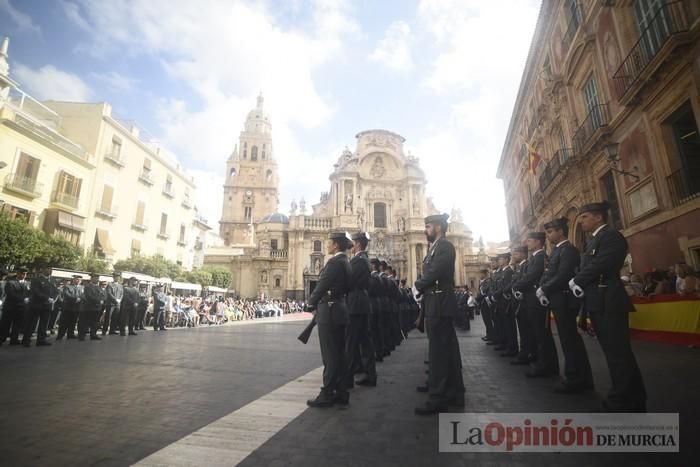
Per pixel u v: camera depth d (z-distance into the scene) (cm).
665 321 1012
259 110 9300
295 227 5412
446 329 489
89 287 1381
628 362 437
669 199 1148
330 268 543
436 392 464
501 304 998
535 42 2297
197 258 4612
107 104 2908
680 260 1108
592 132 1578
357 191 5684
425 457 333
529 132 2655
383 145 5922
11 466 317
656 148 1188
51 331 1559
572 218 1902
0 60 2147
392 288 1066
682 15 1015
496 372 708
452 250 525
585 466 307
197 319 2447
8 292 1181
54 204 2442
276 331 1866
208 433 397
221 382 641
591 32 1555
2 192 2142
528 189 2841
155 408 487
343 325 524
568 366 548
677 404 446
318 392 573
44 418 444
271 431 402
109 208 2905
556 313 566
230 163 8631
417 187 5719
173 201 3781
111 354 979
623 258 463
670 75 1070
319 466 316
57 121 2839
